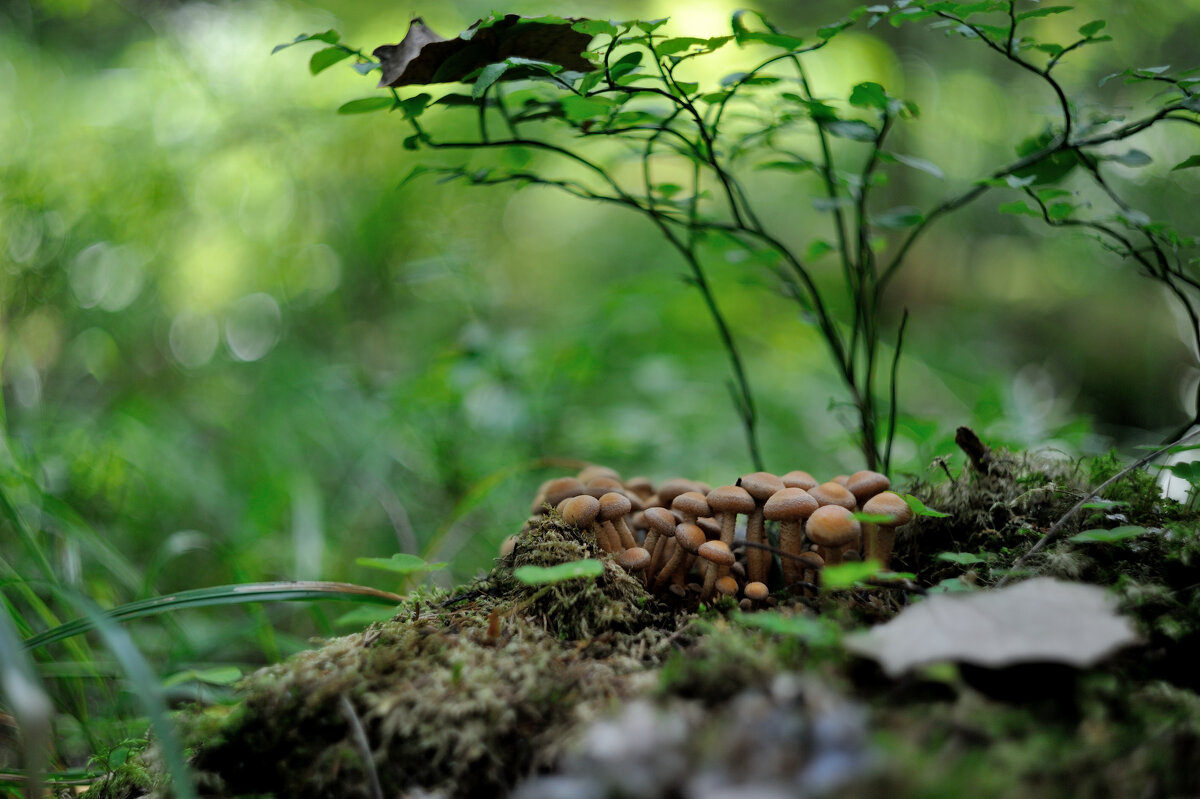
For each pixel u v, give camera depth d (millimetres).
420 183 1916
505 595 1000
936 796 865
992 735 886
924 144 2914
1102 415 2742
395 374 1816
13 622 1021
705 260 2289
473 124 1915
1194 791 877
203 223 1842
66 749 1040
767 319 2414
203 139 1833
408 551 1250
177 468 1340
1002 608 913
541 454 1483
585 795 878
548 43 1000
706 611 986
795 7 2684
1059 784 877
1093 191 2506
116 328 1600
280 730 935
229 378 1757
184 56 1906
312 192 1988
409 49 983
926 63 2871
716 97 1000
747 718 891
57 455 1228
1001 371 2451
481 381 1459
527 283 2752
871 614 960
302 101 1931
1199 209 2459
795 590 991
